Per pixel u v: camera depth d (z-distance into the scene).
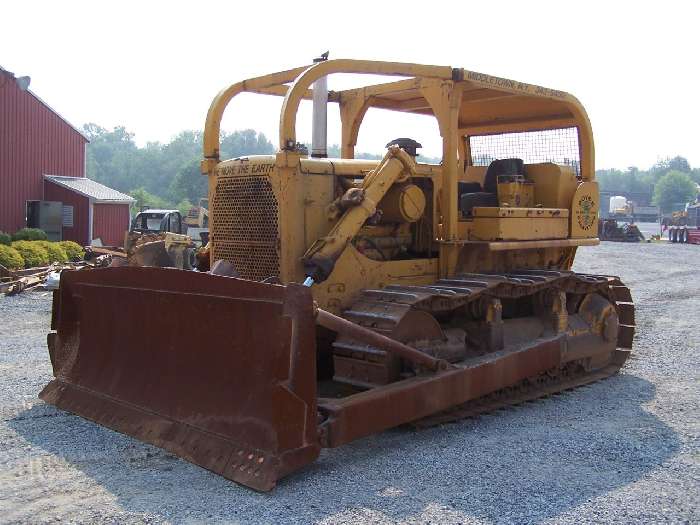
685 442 5.20
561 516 3.86
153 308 4.98
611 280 7.89
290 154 5.46
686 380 7.28
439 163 6.94
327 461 4.70
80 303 5.70
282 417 4.16
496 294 6.22
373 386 5.17
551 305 6.92
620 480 4.42
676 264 24.33
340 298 5.70
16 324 10.45
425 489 4.23
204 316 4.61
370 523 3.75
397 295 5.46
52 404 5.71
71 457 4.70
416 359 5.16
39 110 27.06
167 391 4.85
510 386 6.39
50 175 27.64
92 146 154.62
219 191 6.08
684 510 3.98
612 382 7.20
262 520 3.77
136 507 3.93
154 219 22.28
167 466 4.55
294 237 5.57
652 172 181.88
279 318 4.21
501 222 6.58
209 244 6.29
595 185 7.95
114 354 5.38
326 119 6.38
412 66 6.01
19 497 4.07
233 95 6.38
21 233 22.59
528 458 4.80
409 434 5.35
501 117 8.36
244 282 4.37
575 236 7.68
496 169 7.46
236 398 4.40
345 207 5.63
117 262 7.65
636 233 44.91
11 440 5.03
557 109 7.86
